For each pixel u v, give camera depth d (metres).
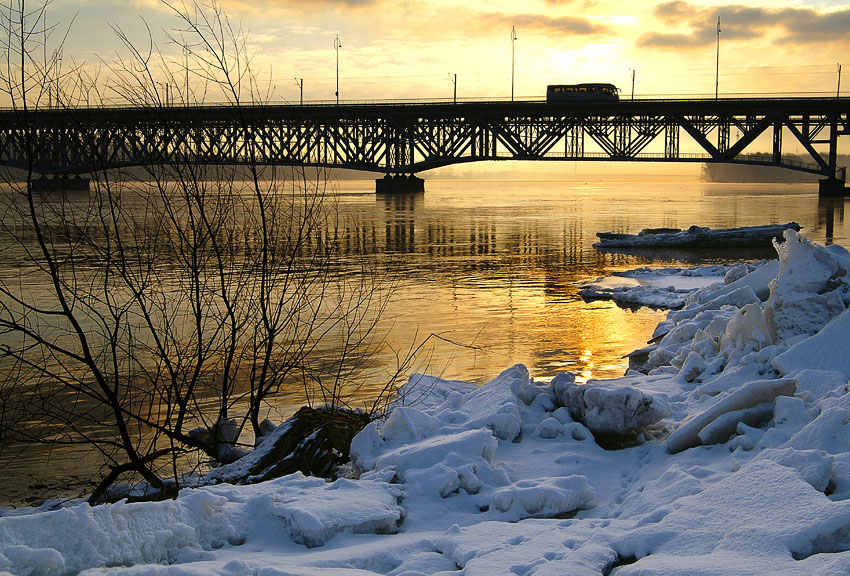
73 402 9.89
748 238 37.22
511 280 24.69
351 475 6.67
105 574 3.65
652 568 3.84
